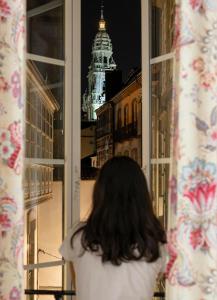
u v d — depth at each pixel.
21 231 2.19
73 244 2.14
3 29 2.19
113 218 2.03
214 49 2.28
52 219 3.36
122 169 2.08
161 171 3.26
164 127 3.26
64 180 3.39
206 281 2.24
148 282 2.07
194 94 2.27
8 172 2.18
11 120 2.18
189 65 2.27
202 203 2.26
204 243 2.25
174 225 2.27
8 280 2.17
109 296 2.03
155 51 3.35
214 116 2.27
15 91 2.19
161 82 3.28
